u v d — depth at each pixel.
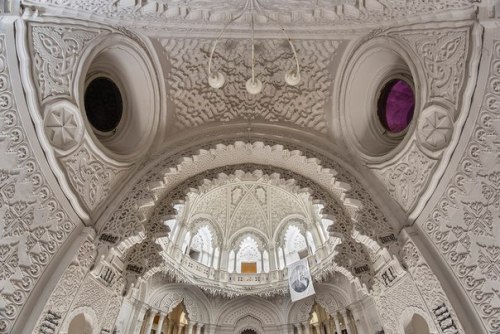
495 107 2.82
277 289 8.76
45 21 3.07
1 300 2.88
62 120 3.38
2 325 2.83
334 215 4.45
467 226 3.14
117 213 3.92
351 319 7.62
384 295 4.04
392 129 4.22
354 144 4.35
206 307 8.77
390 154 3.88
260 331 8.80
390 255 3.59
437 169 3.34
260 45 4.16
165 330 8.70
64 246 3.41
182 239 8.87
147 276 4.41
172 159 4.41
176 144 4.62
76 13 3.25
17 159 3.13
